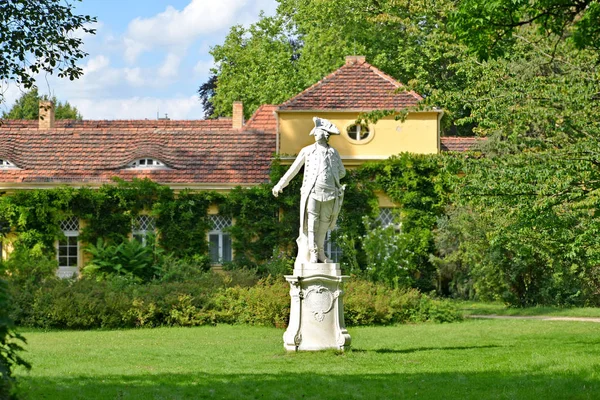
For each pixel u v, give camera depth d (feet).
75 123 154.51
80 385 45.68
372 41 167.43
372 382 46.85
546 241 72.43
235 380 47.67
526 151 70.79
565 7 57.98
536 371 50.49
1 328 30.14
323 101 131.23
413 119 130.31
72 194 126.93
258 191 128.06
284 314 87.81
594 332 76.74
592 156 63.57
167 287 93.81
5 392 29.68
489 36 59.06
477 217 109.29
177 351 63.46
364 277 106.73
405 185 128.06
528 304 113.60
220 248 130.52
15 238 126.52
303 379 47.80
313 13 173.58
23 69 81.00
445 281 131.23
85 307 88.02
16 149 135.95
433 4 72.28
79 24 81.76
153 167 134.10
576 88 65.46
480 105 70.74
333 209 59.72
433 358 57.36
